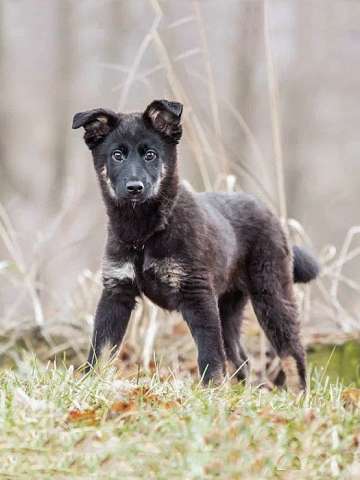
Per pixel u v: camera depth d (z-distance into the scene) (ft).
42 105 105.19
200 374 34.60
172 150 36.09
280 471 24.22
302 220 102.42
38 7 103.04
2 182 99.96
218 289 36.86
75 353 45.80
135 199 34.32
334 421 26.66
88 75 101.35
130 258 35.55
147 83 46.42
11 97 104.37
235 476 23.48
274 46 98.43
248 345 46.96
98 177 36.68
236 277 39.42
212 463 23.71
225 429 25.27
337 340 46.03
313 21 98.58
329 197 106.22
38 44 104.37
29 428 25.57
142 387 29.68
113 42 98.84
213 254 36.04
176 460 23.97
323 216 106.32
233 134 91.81
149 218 35.01
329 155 108.99
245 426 25.35
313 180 105.70
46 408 26.99
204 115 58.29
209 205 37.81
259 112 99.55
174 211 35.32
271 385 42.88
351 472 24.16
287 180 100.07
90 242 85.10
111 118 36.14
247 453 24.22
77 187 85.35
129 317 36.29
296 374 39.11
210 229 36.24
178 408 27.25
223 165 47.01
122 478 23.41
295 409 28.43
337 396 30.94
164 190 35.29
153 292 35.91
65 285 72.74
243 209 39.14
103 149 36.27
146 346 43.16
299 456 24.86
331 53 101.81
